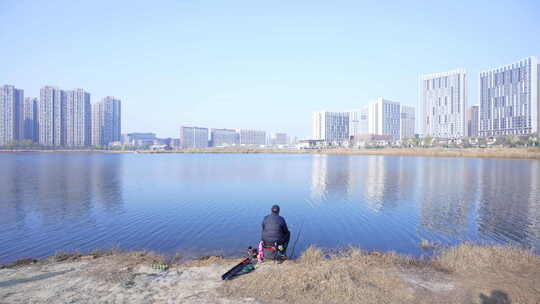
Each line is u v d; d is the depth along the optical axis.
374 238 15.01
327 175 46.97
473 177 42.38
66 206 22.80
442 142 199.25
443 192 29.58
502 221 18.30
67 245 13.86
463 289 7.45
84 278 8.37
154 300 6.97
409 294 7.11
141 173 50.72
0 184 35.75
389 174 47.47
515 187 32.69
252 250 10.01
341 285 7.30
